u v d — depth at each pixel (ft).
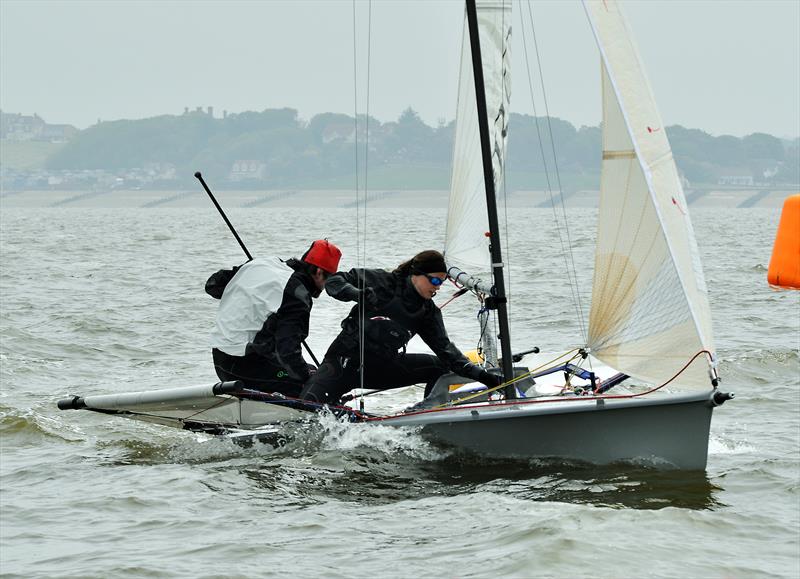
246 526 74.18
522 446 88.02
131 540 71.67
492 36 99.96
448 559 66.95
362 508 78.13
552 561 65.87
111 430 105.60
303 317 96.22
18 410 114.11
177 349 165.78
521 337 173.99
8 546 71.10
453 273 96.53
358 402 112.37
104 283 284.20
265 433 94.38
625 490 80.84
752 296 230.89
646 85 84.53
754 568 65.36
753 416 110.93
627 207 83.76
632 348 85.46
